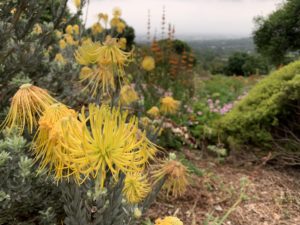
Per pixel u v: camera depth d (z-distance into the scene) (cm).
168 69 602
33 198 187
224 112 569
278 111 404
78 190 134
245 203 313
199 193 313
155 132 256
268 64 1775
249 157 411
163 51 632
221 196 319
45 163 101
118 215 153
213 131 457
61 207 207
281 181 364
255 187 345
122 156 95
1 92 238
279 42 1661
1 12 244
